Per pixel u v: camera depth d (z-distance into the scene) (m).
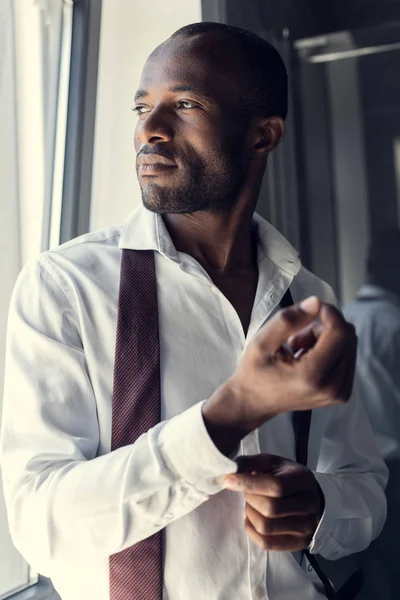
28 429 1.04
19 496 1.00
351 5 2.66
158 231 1.21
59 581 1.08
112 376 1.11
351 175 2.67
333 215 2.66
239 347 1.18
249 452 1.15
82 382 1.08
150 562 1.04
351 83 2.69
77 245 1.21
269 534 1.03
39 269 1.15
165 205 1.17
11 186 1.69
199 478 0.91
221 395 0.86
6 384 1.09
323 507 1.10
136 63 2.03
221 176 1.20
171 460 0.91
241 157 1.24
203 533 1.08
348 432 1.45
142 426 1.07
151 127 1.15
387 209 2.63
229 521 1.10
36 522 0.98
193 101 1.17
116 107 2.03
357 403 1.48
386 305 2.58
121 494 0.93
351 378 0.82
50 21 1.87
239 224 1.27
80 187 1.93
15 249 1.70
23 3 1.74
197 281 1.19
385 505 1.41
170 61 1.18
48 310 1.10
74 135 1.92
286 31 2.70
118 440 1.06
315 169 2.67
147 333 1.13
